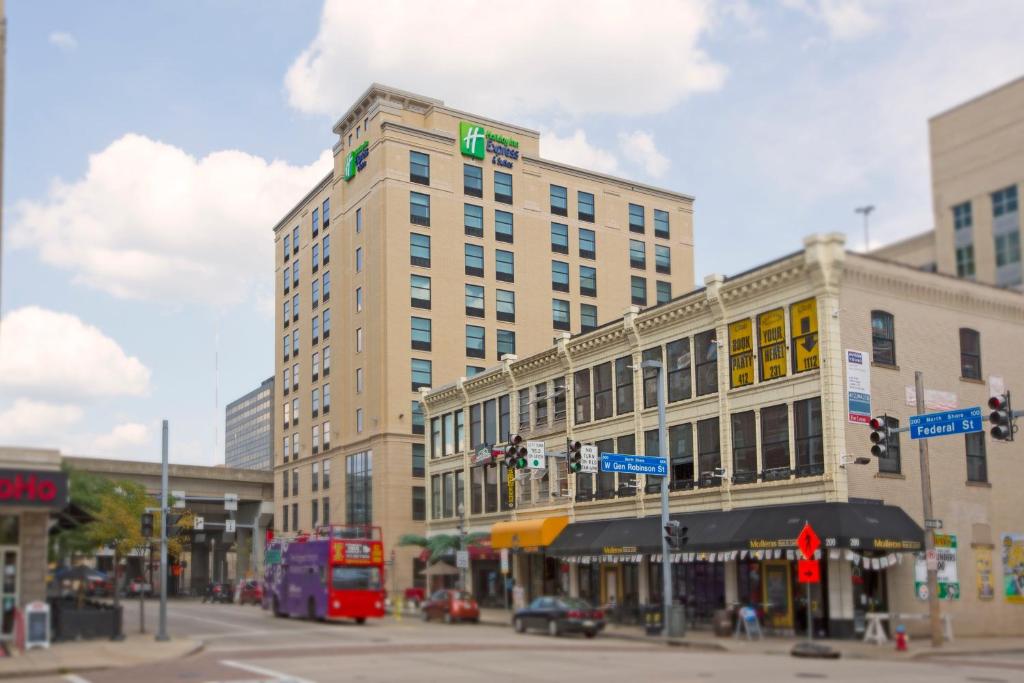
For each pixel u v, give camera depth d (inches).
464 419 2500.0
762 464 1550.2
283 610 1964.8
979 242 2121.1
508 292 3159.5
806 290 1494.8
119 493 2257.6
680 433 1748.3
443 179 3102.9
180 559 4005.9
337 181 3348.9
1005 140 2094.0
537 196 3277.6
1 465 1147.9
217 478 3622.0
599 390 1988.2
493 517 2336.4
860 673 935.7
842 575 1389.0
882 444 1246.9
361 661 1043.9
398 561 2839.6
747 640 1384.1
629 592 1849.2
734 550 1494.8
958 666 1034.7
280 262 3841.0
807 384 1477.6
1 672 928.3
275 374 3799.2
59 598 1328.7
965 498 1556.3
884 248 2343.8
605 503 1919.3
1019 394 1660.9
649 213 3516.2
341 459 3186.5
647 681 848.9
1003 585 1572.3
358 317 3152.1
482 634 1525.6
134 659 1050.7
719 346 1651.1
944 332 1585.9
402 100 3147.1
